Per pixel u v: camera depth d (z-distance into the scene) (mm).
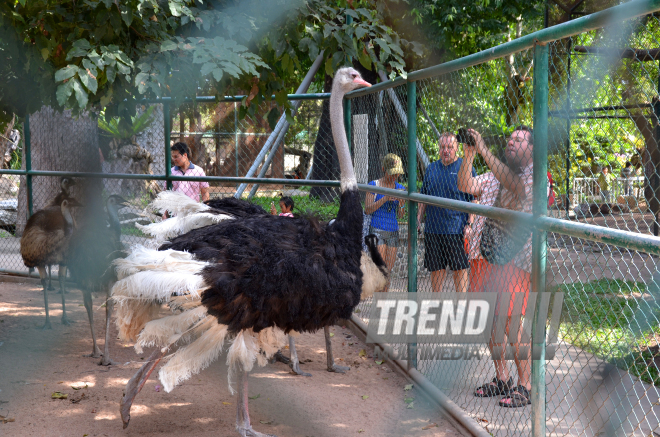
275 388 4707
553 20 11969
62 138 11094
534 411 3045
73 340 5883
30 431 3846
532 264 3053
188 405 4359
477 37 14445
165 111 7000
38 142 11117
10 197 13695
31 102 5566
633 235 2383
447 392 4391
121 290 3648
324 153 7375
